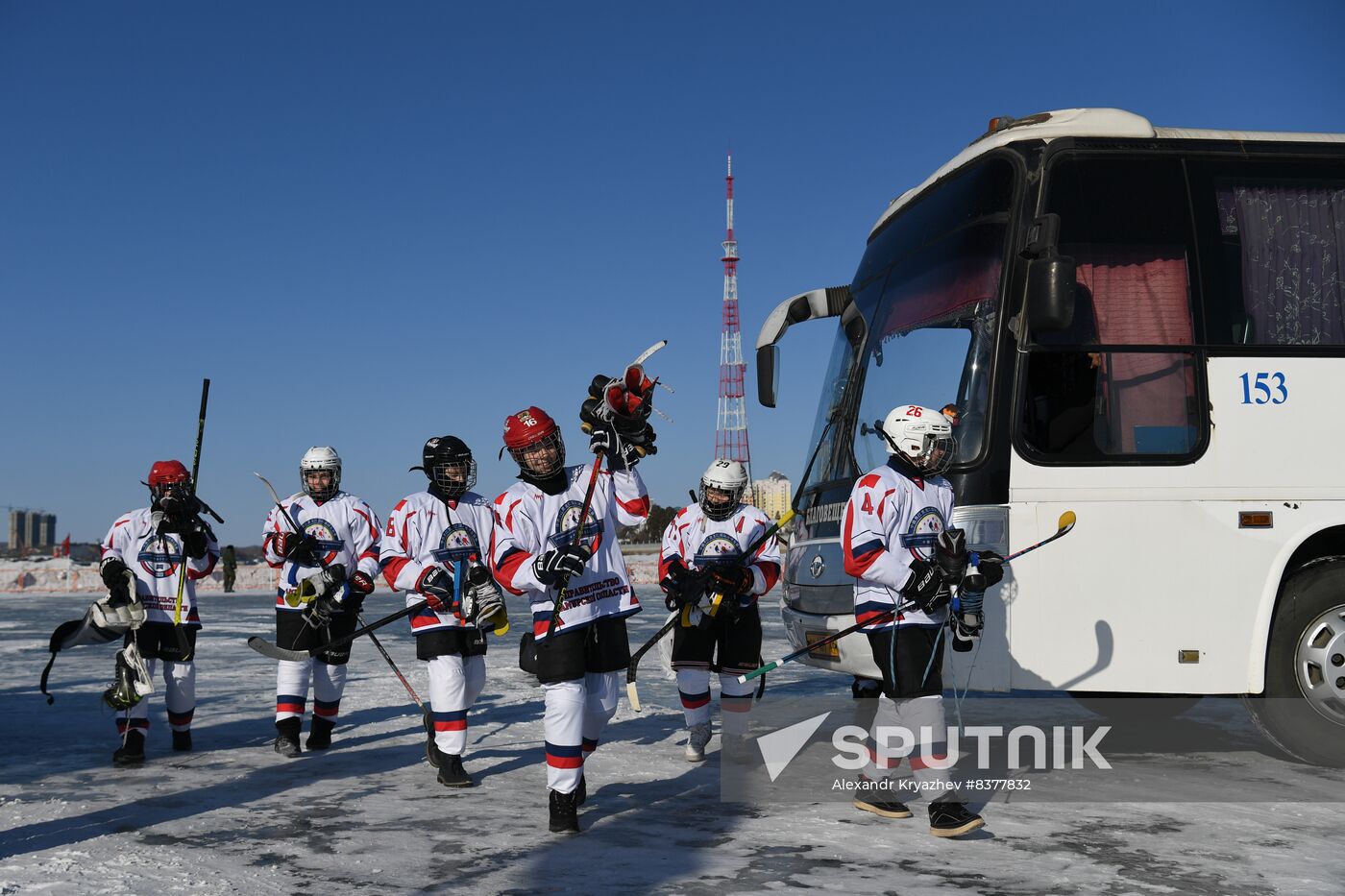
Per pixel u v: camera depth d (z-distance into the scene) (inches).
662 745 259.6
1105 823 179.2
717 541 248.7
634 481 184.5
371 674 411.5
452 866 152.8
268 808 192.4
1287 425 235.1
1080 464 229.5
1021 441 229.5
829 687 369.7
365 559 260.1
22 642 594.2
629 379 181.9
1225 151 247.3
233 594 1288.1
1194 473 231.5
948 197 260.4
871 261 291.9
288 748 247.6
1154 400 234.1
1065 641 225.6
